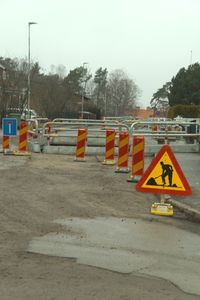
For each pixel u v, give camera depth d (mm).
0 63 71938
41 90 74875
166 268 6211
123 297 5145
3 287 5320
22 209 9164
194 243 7480
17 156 19000
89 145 22875
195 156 20219
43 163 16906
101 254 6699
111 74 130750
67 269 6004
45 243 7105
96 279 5684
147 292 5328
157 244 7332
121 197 10805
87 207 9688
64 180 12953
